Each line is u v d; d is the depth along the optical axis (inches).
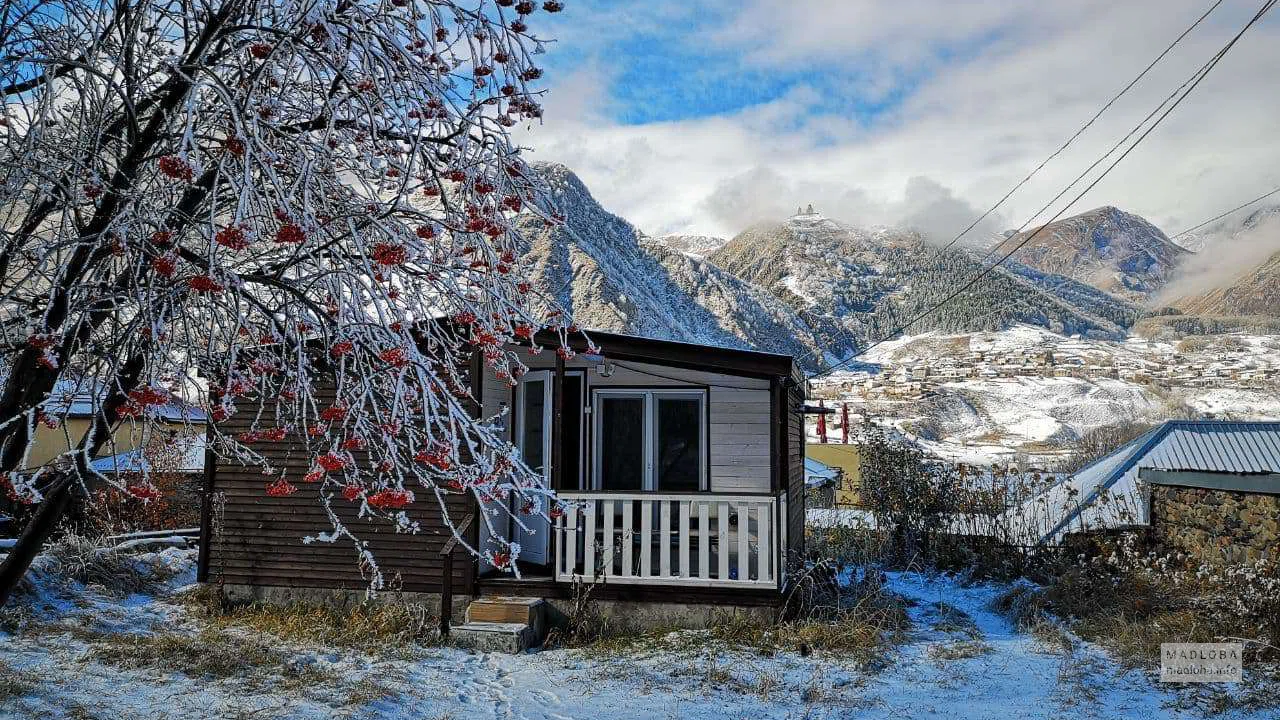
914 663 349.1
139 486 153.6
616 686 319.3
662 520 392.5
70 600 408.2
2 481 137.0
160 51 167.3
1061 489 667.4
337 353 152.2
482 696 309.9
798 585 392.8
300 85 170.7
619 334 396.5
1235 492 470.6
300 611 405.1
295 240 128.7
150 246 141.6
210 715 271.1
